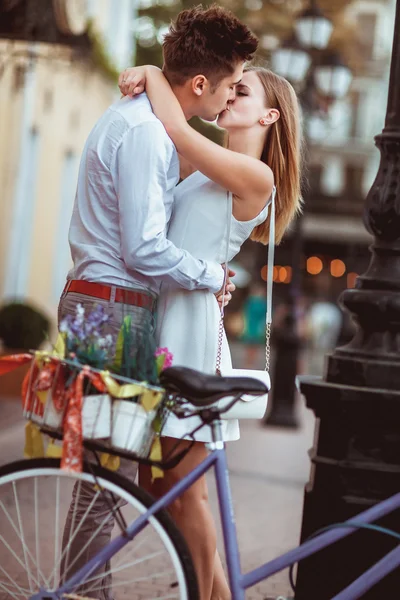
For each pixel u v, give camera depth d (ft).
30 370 22.77
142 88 26.25
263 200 26.81
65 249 130.62
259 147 27.89
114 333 25.53
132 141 25.20
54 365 22.12
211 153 25.75
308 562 29.07
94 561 22.35
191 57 26.00
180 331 26.73
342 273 321.93
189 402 22.24
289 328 95.96
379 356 29.84
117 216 25.80
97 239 25.85
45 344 91.71
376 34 308.81
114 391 21.99
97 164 25.67
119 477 22.52
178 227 27.07
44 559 30.76
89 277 25.82
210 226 26.84
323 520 29.68
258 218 27.27
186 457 26.07
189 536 26.27
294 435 90.84
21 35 68.49
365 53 262.47
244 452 74.69
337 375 30.12
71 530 24.68
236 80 26.63
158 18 144.25
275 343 96.27
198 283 25.80
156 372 22.50
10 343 89.04
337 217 306.35
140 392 22.13
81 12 76.02
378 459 29.50
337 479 29.60
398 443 29.40
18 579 27.17
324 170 349.41
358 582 24.29
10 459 58.13
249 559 39.34
